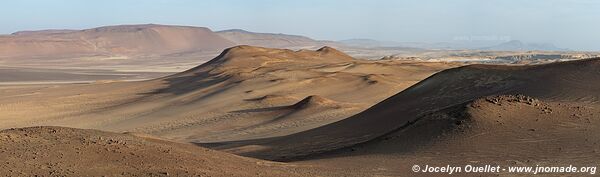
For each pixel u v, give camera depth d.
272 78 76.69
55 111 64.56
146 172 14.79
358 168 18.81
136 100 72.38
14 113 63.31
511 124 22.44
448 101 33.00
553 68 34.19
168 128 49.62
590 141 20.39
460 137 21.50
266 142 32.28
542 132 21.59
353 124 33.12
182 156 17.11
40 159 14.72
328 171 18.27
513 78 34.00
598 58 34.69
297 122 43.78
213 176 15.30
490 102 24.28
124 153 16.16
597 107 25.86
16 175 13.34
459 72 37.16
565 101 27.56
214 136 42.19
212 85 77.81
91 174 14.12
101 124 54.81
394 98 37.72
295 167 18.73
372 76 74.56
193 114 56.41
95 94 79.69
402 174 17.95
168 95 74.56
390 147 22.12
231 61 107.75
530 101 24.95
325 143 28.34
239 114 53.31
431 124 23.41
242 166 17.52
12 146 15.60
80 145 16.25
